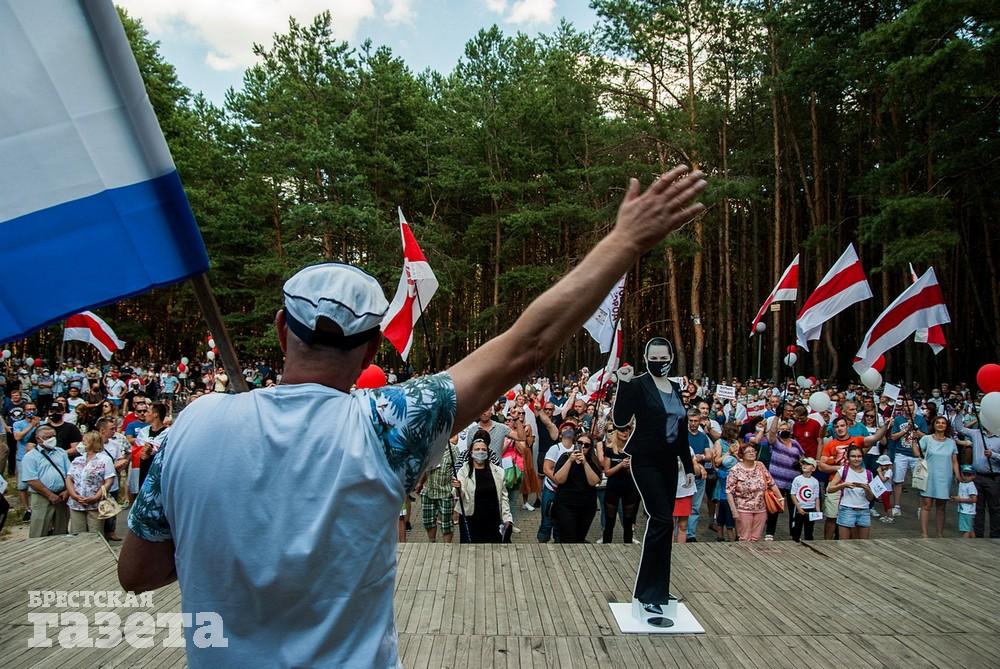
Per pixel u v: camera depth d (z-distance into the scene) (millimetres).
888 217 21000
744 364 37844
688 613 5648
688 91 30859
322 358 1396
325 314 1358
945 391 23125
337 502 1239
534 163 34875
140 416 12023
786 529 11828
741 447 9727
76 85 2008
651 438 5609
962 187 26219
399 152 37125
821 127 34281
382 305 1464
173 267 2074
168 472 1303
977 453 9898
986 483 9750
